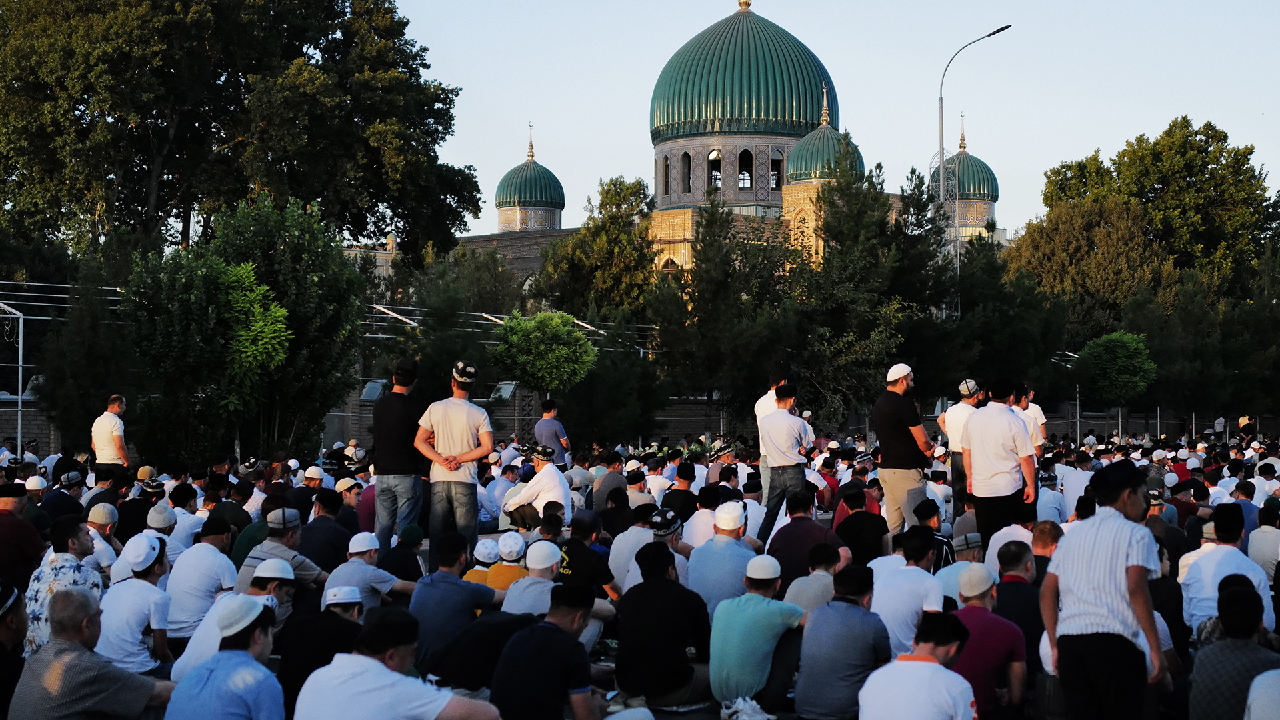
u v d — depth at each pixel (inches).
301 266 1167.0
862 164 2709.2
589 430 1494.8
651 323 1962.4
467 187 2287.2
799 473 602.5
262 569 373.7
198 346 1085.1
